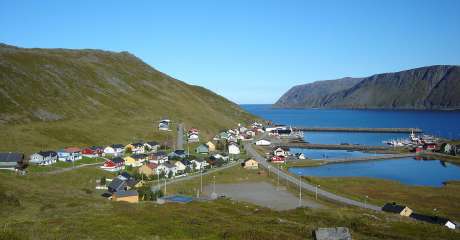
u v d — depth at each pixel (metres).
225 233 49.44
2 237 41.38
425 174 151.50
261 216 68.31
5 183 79.50
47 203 68.00
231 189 113.88
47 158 121.69
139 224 52.91
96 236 45.03
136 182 107.12
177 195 97.06
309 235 51.06
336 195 107.56
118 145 156.12
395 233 60.19
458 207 101.50
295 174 139.62
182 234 48.66
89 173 114.75
